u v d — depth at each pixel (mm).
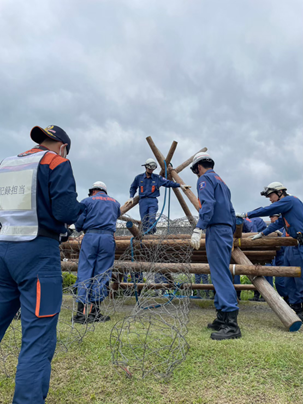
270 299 3590
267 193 4719
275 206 4090
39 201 1793
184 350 2502
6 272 1771
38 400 1535
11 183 1874
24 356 1613
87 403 2008
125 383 2184
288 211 4117
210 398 1987
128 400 2020
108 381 2217
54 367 2400
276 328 3564
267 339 2973
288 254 4645
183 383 2148
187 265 3725
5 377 2312
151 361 2420
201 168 3617
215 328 3395
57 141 2143
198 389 2082
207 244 3338
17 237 1750
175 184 6449
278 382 2119
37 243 1749
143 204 6617
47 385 1615
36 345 1642
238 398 1977
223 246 3223
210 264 3291
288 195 4645
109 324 3609
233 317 3061
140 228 4707
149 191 6586
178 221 4449
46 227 1810
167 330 3084
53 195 1795
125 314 4328
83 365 2412
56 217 1780
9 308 1817
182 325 2908
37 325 1665
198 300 5898
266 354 2445
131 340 2812
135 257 5211
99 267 4070
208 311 4809
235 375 2207
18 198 1812
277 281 5504
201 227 3096
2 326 1837
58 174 1827
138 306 2732
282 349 2541
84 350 2639
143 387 2133
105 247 4102
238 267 3836
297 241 4102
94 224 4145
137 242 4656
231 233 3328
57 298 1785
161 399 2008
